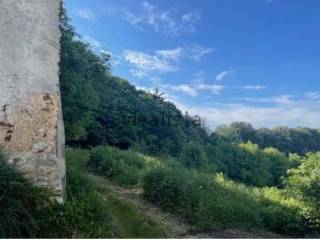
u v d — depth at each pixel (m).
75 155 14.99
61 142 7.27
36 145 6.40
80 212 6.27
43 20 6.93
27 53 6.69
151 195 10.11
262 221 11.21
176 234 8.21
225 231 9.19
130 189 11.20
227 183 14.27
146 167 13.80
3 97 6.41
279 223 11.70
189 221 9.14
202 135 49.84
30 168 6.25
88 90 20.38
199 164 34.44
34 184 6.20
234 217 9.95
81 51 24.39
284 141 79.75
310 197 12.59
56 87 6.76
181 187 9.89
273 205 12.85
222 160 46.19
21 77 6.57
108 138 30.36
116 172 12.67
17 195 5.72
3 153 6.11
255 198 13.32
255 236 9.41
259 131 81.81
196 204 9.45
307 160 14.20
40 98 6.61
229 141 60.28
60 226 5.91
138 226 8.12
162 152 33.78
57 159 6.51
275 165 52.06
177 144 36.50
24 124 6.42
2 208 5.44
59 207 6.11
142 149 31.91
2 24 6.64
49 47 6.88
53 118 6.60
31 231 5.61
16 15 6.75
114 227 7.12
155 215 9.08
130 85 43.59
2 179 5.60
